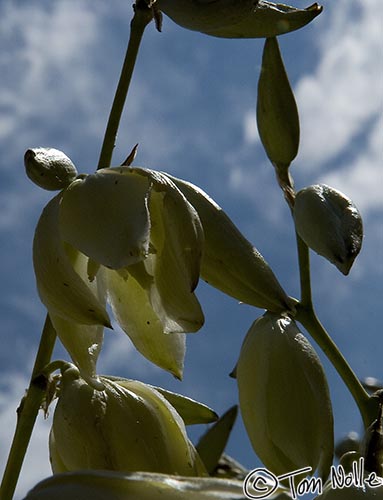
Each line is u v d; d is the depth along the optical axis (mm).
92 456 607
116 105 629
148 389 617
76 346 597
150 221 598
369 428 599
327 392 636
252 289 619
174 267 595
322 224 648
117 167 603
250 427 638
